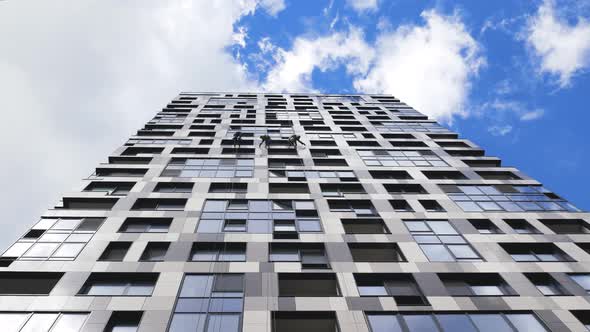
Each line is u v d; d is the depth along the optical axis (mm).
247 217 22734
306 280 18078
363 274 18141
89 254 18781
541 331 15219
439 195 26047
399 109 48375
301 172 29109
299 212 23594
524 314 16031
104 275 17531
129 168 28391
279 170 29203
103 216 22234
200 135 36281
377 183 27500
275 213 23344
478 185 27734
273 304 15906
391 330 15117
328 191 26812
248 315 15250
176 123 39656
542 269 18719
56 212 22406
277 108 47469
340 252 19641
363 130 39562
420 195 25906
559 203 25141
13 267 17547
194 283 17188
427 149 34250
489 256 19641
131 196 24391
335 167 29938
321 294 18172
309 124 41156
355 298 16469
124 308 15484
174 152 32219
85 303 15672
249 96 53750
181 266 18141
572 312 16078
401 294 17250
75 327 14641
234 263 18484
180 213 22750
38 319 14914
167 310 15469
